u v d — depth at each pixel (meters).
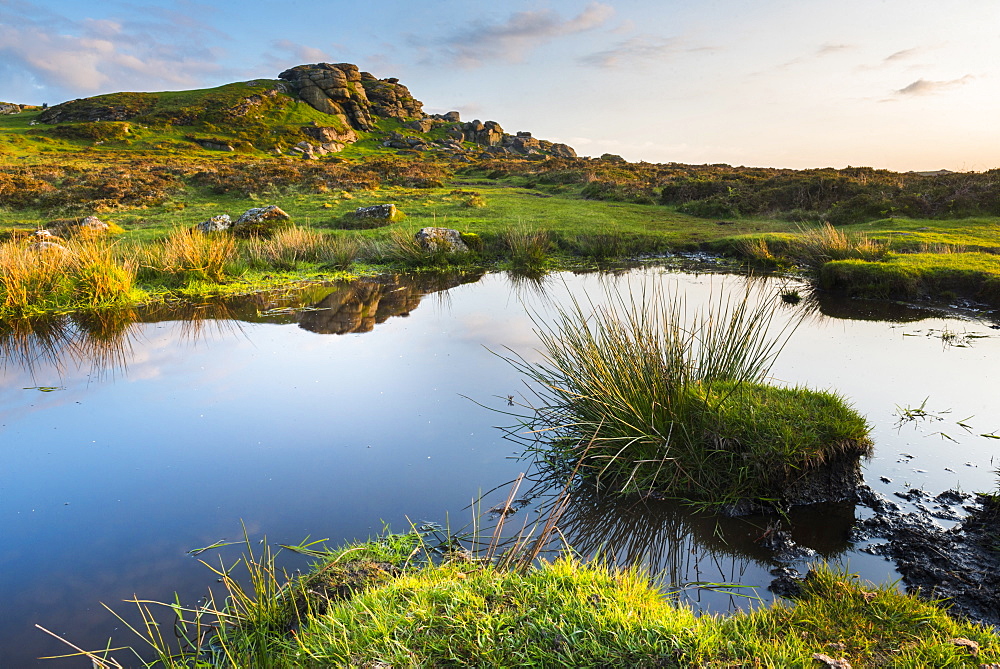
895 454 4.73
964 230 15.58
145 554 3.71
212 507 4.23
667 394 4.54
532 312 9.84
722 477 4.26
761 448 4.12
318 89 72.25
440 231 16.02
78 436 5.41
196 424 5.64
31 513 4.18
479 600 2.62
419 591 2.74
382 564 3.26
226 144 54.72
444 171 40.34
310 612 2.86
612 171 34.66
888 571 3.39
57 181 27.31
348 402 6.14
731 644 2.41
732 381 4.98
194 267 12.53
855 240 13.96
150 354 7.85
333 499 4.31
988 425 5.22
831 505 4.11
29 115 66.69
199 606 3.22
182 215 21.50
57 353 7.92
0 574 3.54
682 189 23.67
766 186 23.02
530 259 14.88
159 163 36.09
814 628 2.62
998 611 2.94
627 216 20.95
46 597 3.34
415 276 13.83
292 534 3.88
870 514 3.97
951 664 2.29
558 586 2.75
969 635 2.52
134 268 12.23
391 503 4.25
